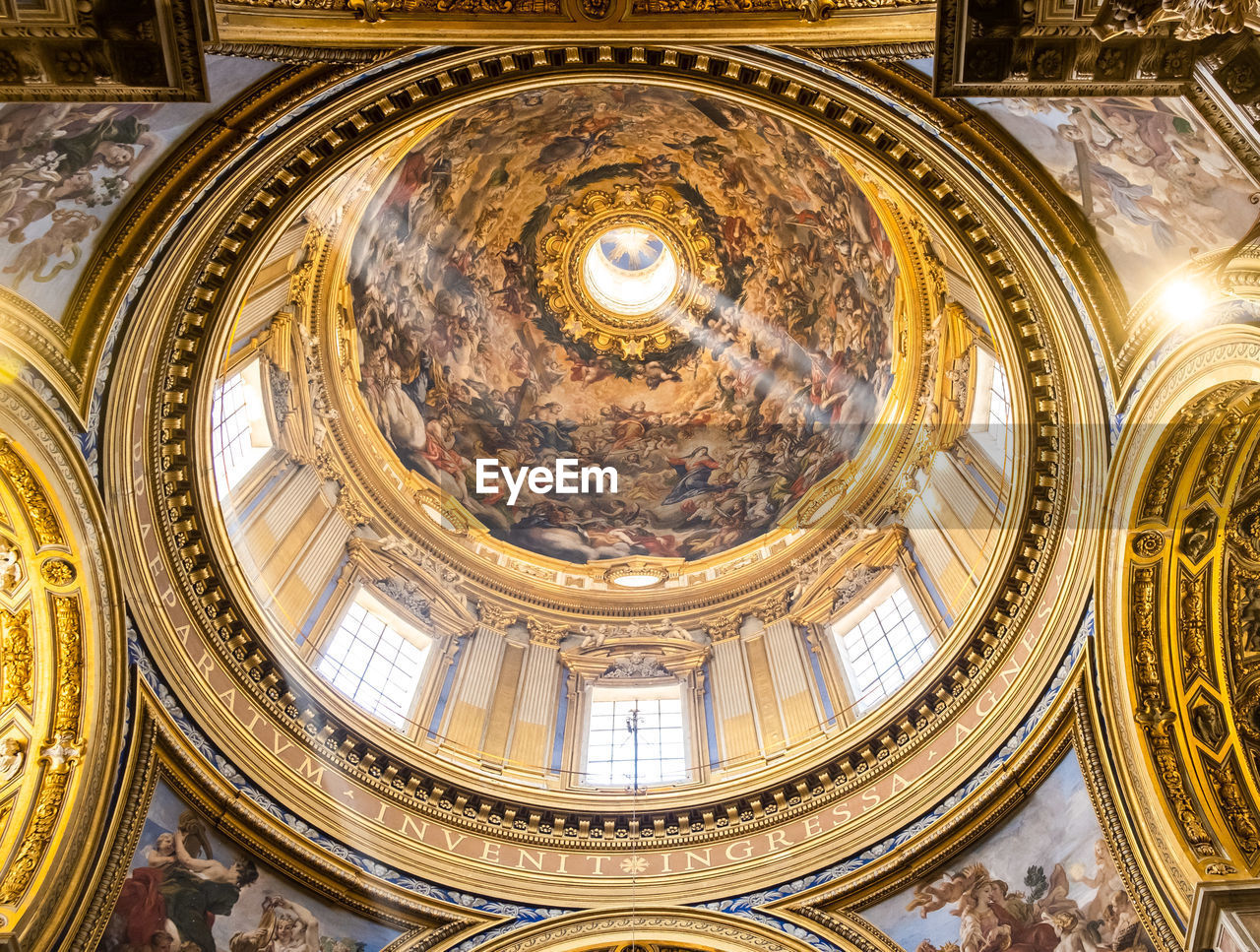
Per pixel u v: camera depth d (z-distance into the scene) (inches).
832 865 743.1
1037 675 708.7
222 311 703.1
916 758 772.0
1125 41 438.0
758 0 554.6
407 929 717.3
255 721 735.7
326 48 551.2
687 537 1170.6
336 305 1028.5
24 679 613.9
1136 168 537.3
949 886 702.5
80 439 607.8
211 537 735.7
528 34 565.3
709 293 1282.0
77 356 594.6
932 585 904.9
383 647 938.1
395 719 880.3
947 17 442.9
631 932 725.9
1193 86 444.8
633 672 1005.8
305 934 690.2
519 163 1171.3
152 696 663.8
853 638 959.0
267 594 844.0
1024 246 636.1
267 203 668.1
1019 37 442.6
